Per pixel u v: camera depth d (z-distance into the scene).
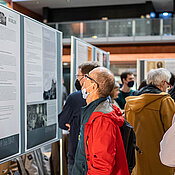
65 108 2.58
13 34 2.24
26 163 3.02
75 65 3.37
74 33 15.63
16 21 2.28
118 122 1.74
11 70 2.21
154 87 2.70
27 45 2.45
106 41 15.38
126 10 19.39
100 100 1.77
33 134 2.54
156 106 2.54
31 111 2.51
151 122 2.55
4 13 2.13
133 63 15.95
